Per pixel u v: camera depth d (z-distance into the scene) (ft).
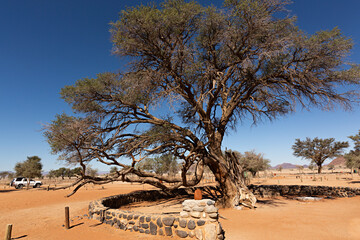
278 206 48.26
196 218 24.27
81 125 34.99
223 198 48.60
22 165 135.23
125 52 37.50
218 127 52.39
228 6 37.58
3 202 63.41
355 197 57.36
